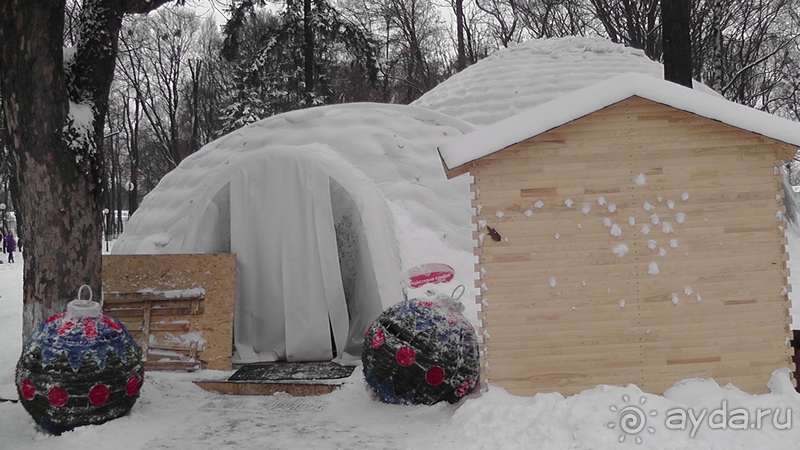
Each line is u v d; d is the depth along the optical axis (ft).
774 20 83.76
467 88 46.01
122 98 108.99
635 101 15.24
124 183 150.00
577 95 15.23
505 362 14.94
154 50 98.99
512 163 15.19
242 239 25.91
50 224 18.94
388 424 16.07
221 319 23.50
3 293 53.21
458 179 29.19
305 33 64.44
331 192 26.30
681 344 14.90
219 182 26.76
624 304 14.92
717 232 15.06
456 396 17.31
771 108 91.61
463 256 25.85
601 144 15.20
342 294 24.54
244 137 31.55
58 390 15.37
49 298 18.90
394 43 96.73
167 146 102.06
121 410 16.42
